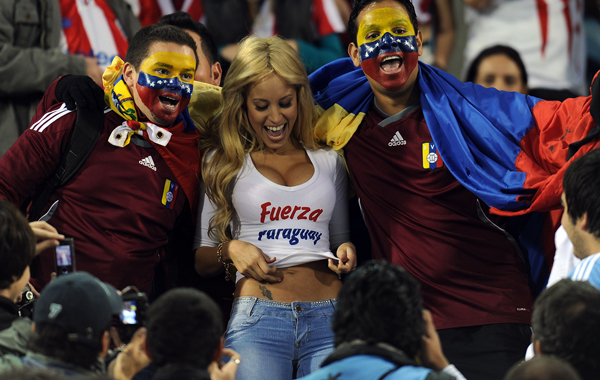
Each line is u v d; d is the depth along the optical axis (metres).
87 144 10.70
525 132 11.52
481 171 11.30
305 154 11.91
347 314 7.43
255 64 11.30
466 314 11.34
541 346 7.29
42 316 7.27
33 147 10.59
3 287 8.37
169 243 12.35
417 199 11.70
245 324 10.74
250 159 11.62
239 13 18.97
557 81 20.00
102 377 6.51
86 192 10.71
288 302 10.86
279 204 11.27
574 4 20.14
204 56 14.05
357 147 12.08
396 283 7.44
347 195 12.20
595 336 7.00
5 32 15.01
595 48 21.23
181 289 7.61
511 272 11.55
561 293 7.27
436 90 12.07
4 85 14.64
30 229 8.60
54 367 7.18
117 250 10.69
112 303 7.62
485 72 19.38
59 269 9.42
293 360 10.85
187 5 19.06
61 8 15.88
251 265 10.84
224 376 8.21
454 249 11.49
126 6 16.81
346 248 11.47
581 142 10.75
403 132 11.94
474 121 11.70
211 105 12.39
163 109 11.09
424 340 7.89
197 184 11.68
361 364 7.07
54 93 11.22
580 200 8.71
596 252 8.74
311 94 11.87
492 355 11.10
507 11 19.97
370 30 11.81
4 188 10.54
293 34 18.95
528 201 11.02
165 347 7.18
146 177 10.98
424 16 20.53
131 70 11.18
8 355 7.78
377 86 11.95
